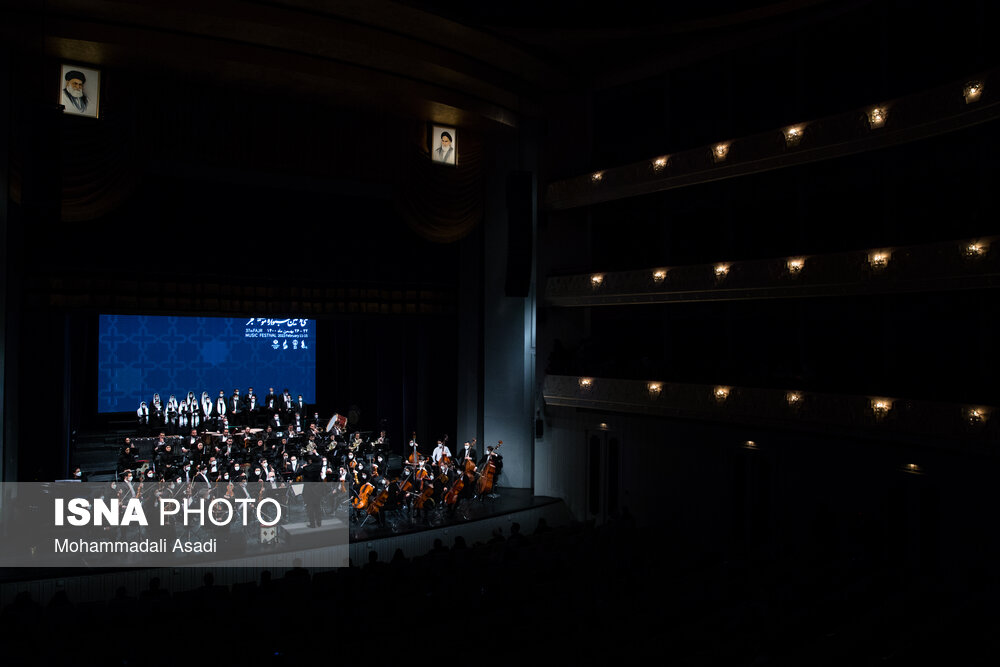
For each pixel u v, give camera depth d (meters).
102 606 13.14
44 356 21.44
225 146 22.75
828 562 15.59
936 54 19.16
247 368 29.45
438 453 25.17
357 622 12.00
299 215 26.25
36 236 21.50
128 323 27.20
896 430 17.19
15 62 19.41
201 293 24.31
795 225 22.16
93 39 19.20
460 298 29.00
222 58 20.62
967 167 18.34
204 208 24.55
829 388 18.75
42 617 12.43
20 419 20.84
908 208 19.61
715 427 21.52
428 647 10.59
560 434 26.05
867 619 11.61
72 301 21.94
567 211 26.92
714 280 21.86
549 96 26.89
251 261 25.33
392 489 21.36
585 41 23.42
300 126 23.97
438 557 16.00
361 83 22.78
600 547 17.56
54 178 16.50
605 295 24.75
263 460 22.16
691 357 24.39
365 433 30.41
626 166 24.30
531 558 15.85
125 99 21.27
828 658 9.98
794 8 20.91
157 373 27.72
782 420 19.58
